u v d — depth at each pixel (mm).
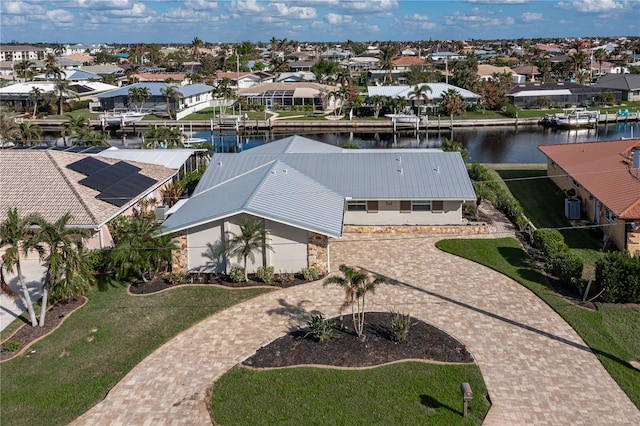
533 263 33969
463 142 94250
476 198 40125
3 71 189375
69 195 36906
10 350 24781
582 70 169125
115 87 146125
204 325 26781
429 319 26969
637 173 40031
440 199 39094
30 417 20562
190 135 102875
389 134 105188
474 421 19812
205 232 32406
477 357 23719
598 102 122750
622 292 28484
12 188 37625
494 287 30625
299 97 125938
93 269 32719
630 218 34062
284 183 37156
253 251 32125
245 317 27438
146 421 20219
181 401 21250
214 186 40906
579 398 21109
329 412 20328
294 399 21078
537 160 77750
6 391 22078
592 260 35188
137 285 31328
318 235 31812
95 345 25203
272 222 31781
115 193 38906
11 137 78562
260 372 22766
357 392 21375
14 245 25547
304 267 32312
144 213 39219
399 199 39281
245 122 109438
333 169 42875
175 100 118500
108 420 20312
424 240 38062
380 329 25797
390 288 30531
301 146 51188
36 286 31906
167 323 27000
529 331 25891
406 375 22344
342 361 23312
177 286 31094
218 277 32188
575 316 27266
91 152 51812
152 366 23531
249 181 37969
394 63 182625
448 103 110500
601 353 24047
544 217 44156
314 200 35906
